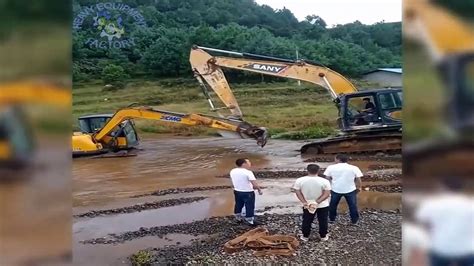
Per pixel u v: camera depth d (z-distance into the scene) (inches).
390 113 659.4
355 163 603.2
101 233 325.1
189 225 337.4
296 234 293.0
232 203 411.5
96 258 268.5
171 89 1407.5
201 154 788.0
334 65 1443.2
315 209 272.1
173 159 730.2
